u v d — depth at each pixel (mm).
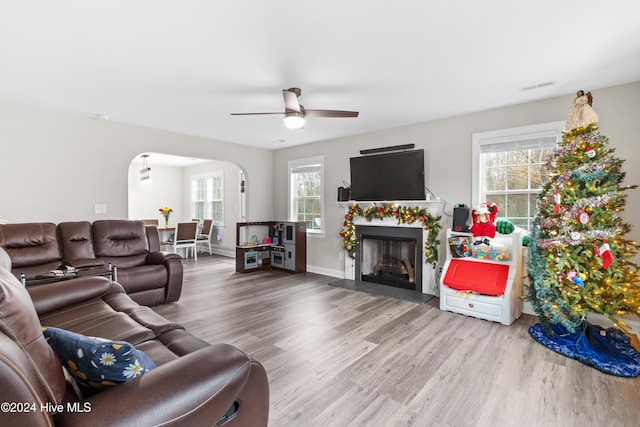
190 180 8992
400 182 4418
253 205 6188
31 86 3094
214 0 1796
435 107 3701
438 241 4109
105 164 4270
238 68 2680
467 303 3363
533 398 1935
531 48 2340
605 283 2496
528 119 3510
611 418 1756
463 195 3990
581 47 2318
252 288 4535
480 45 2303
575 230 2576
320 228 5672
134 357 1035
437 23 2029
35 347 883
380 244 4969
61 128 3910
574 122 2707
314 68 2688
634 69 2678
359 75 2816
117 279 3438
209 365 1098
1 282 905
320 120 4242
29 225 3461
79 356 985
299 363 2348
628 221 2928
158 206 8727
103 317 1948
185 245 6895
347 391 2000
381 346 2639
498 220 3541
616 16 1933
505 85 3043
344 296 4117
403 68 2676
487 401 1904
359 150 5027
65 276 3121
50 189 3848
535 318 3311
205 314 3418
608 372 2205
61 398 908
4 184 3549
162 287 3775
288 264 5664
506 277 3238
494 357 2453
